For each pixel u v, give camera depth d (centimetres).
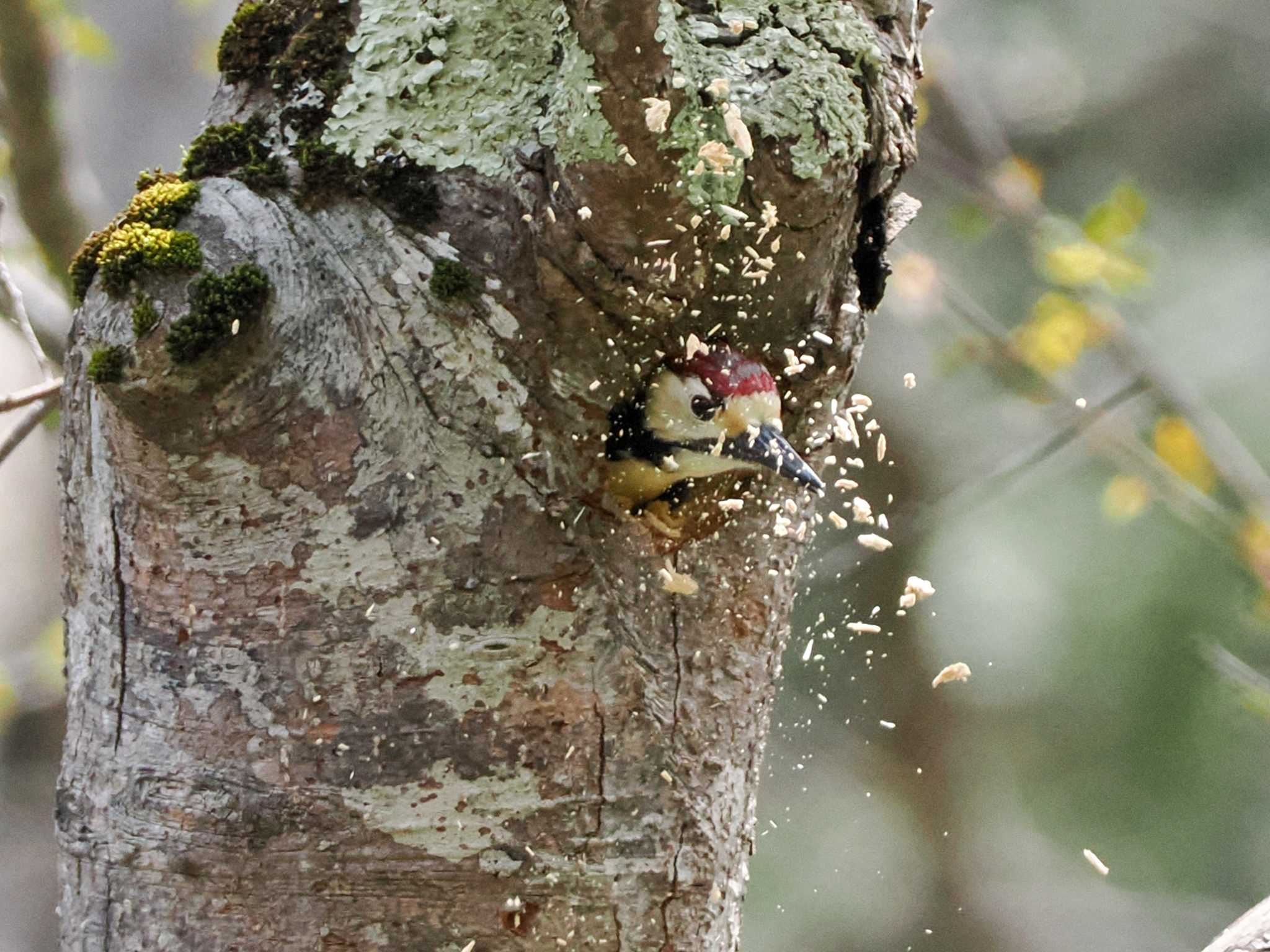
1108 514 381
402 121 333
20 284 374
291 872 331
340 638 331
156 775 332
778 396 338
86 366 332
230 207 332
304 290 331
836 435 342
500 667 332
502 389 332
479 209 332
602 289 332
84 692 334
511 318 332
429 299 332
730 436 338
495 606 332
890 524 414
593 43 328
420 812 331
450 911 332
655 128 328
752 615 338
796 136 333
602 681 332
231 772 331
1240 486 378
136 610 333
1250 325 459
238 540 332
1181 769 452
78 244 378
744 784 337
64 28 377
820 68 334
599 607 333
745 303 336
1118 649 455
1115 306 391
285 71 334
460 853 331
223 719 332
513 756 332
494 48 334
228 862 331
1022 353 379
